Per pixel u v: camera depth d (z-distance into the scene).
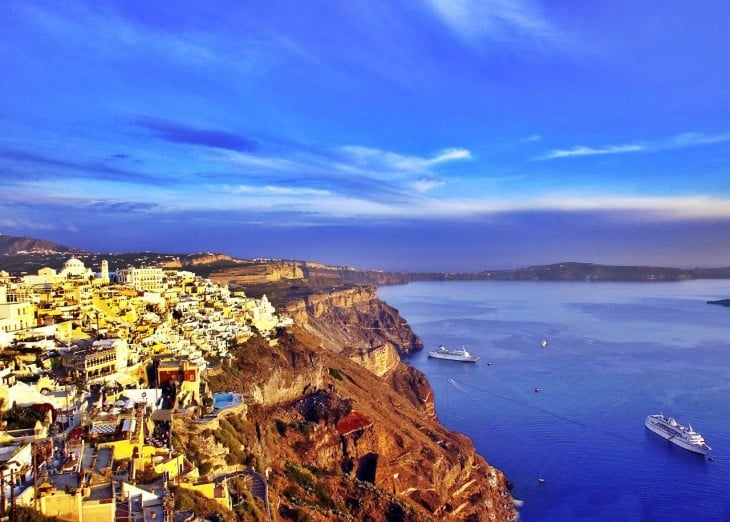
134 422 65.69
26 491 44.34
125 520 47.09
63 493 45.16
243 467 87.19
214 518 57.94
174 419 81.50
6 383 68.50
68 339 101.19
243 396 119.12
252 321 184.12
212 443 83.06
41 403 67.50
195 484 63.81
